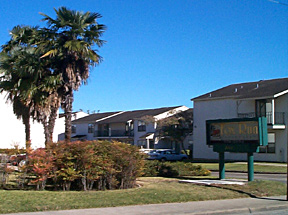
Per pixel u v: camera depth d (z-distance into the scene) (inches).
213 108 1652.3
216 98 1625.2
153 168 782.5
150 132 2128.4
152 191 526.6
